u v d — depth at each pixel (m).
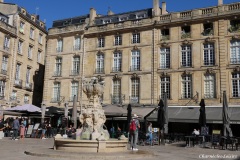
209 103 30.69
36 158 11.97
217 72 31.02
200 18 32.53
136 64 35.59
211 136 21.56
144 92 34.19
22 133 25.73
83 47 39.06
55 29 41.28
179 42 33.56
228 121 21.56
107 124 36.62
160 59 34.41
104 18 41.28
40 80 48.34
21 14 43.53
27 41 45.25
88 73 38.09
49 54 41.16
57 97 39.59
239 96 29.83
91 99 16.84
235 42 31.00
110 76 36.50
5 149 15.90
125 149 15.24
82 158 11.95
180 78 32.81
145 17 35.91
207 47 32.25
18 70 43.03
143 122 31.69
